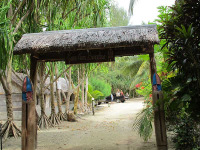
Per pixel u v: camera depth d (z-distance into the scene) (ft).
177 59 13.41
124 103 74.23
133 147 16.14
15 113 31.76
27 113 13.93
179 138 13.92
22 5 19.13
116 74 88.33
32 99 14.15
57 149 16.31
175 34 13.34
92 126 27.53
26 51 13.57
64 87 44.11
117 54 15.56
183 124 14.07
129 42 12.85
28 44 13.83
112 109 52.65
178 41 13.00
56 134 22.52
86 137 20.68
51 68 27.73
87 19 26.78
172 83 13.69
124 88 101.45
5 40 14.70
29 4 19.03
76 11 26.00
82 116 38.91
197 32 13.71
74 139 19.89
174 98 13.75
